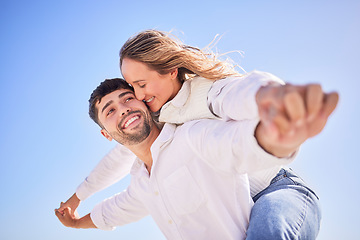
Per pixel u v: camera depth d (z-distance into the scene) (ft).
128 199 8.29
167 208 6.41
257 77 4.71
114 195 8.74
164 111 6.81
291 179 6.70
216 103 5.45
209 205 6.09
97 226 8.68
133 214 8.41
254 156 4.53
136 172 7.30
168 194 6.35
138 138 6.79
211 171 6.05
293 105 2.88
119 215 8.46
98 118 7.13
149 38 6.73
